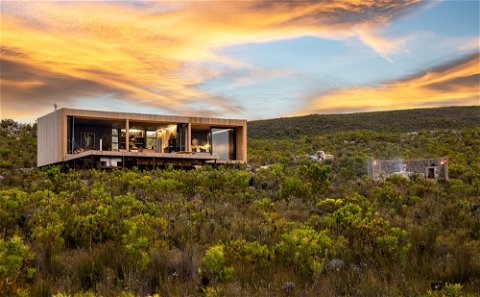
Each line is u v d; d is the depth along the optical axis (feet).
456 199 50.60
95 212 34.81
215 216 40.24
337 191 55.88
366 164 86.79
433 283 22.66
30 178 59.93
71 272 23.73
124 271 23.38
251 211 42.29
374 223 31.35
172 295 20.63
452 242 30.35
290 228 33.24
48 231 28.53
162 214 39.04
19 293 19.54
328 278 23.21
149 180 55.93
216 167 86.07
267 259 25.22
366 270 24.50
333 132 219.00
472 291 21.62
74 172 62.75
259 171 74.28
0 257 21.38
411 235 32.37
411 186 59.72
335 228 33.76
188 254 25.77
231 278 22.47
